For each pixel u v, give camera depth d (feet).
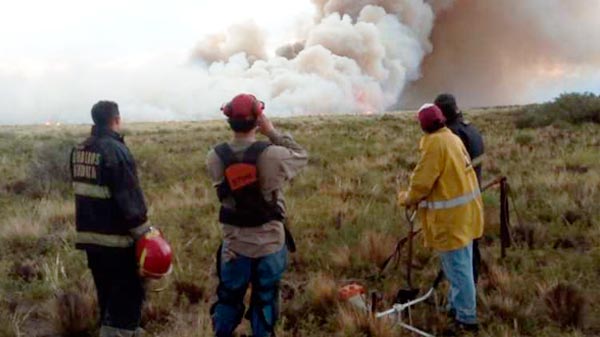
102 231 14.33
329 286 19.75
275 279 14.32
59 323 18.26
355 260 23.47
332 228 28.32
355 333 16.90
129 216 14.05
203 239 27.89
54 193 40.68
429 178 16.20
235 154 13.84
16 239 28.37
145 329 18.24
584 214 29.22
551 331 16.97
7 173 50.21
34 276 23.34
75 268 23.49
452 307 17.98
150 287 20.57
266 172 13.69
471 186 16.74
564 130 73.56
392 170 46.52
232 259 14.11
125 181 14.14
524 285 20.15
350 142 69.62
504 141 63.46
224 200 14.06
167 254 14.19
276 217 14.06
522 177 39.88
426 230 16.96
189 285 20.89
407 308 18.48
